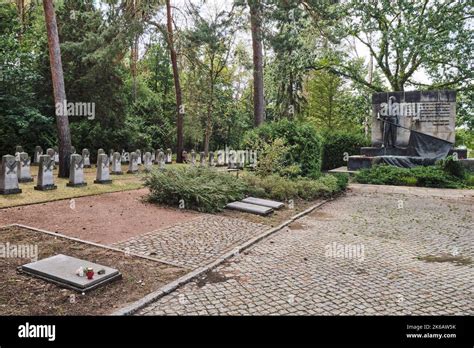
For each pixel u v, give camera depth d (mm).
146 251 6410
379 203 12617
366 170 18938
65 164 14211
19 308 4160
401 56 22297
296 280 5379
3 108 18969
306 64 24047
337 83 33219
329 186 13711
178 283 5016
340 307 4535
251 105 39844
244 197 11820
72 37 22109
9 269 5258
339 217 10219
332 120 33688
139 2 20594
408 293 5008
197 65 25719
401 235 8273
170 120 33656
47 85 21281
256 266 5969
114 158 16922
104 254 6137
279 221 9430
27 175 13125
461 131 29375
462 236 8242
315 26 20828
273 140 14539
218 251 6621
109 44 19875
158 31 22812
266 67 25797
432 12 20875
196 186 10422
